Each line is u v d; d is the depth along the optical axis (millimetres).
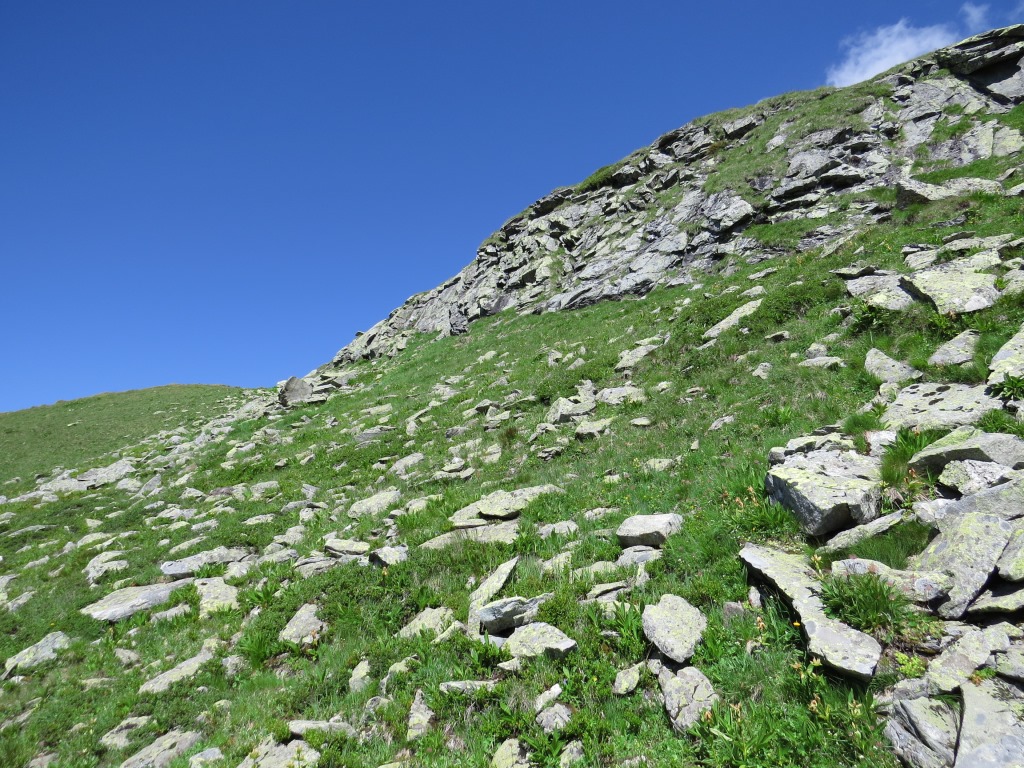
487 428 21953
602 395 20281
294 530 17109
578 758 6211
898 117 38250
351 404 34500
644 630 7594
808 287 20422
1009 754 4402
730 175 41531
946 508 7434
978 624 5883
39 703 10844
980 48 38625
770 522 8836
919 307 15117
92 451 47188
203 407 60688
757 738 5598
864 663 5715
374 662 9320
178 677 10758
